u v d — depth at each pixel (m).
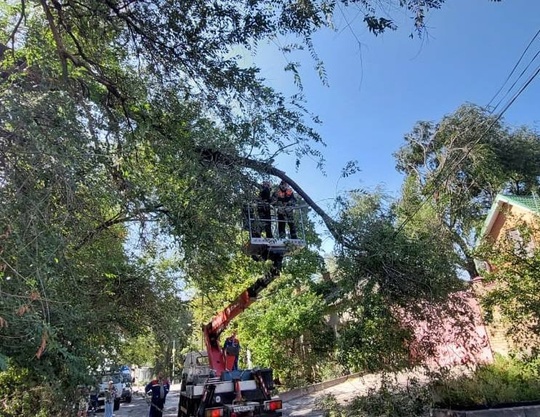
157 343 10.48
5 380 4.80
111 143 4.86
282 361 16.16
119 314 8.38
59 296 3.94
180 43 5.34
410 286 7.28
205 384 9.79
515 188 20.98
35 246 3.00
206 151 5.54
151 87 5.59
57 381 4.73
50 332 3.12
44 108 3.47
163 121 5.47
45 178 3.24
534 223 8.41
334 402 9.96
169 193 5.31
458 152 19.86
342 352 8.33
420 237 7.95
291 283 12.72
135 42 5.45
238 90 5.47
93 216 4.10
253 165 5.72
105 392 11.09
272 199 6.27
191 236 5.46
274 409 9.55
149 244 6.91
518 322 7.89
